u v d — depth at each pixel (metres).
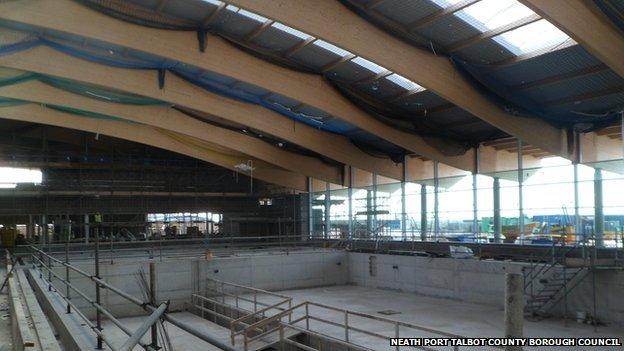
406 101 24.33
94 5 18.00
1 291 12.73
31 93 23.95
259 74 21.78
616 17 15.21
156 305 4.75
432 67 19.69
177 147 33.78
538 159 24.67
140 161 38.69
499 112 21.86
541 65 19.22
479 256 23.73
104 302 23.27
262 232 41.56
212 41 20.59
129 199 37.56
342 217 36.88
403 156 32.25
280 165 34.31
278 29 19.75
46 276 16.70
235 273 27.02
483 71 20.28
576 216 22.78
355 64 21.73
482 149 27.70
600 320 17.70
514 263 20.86
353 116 24.72
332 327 17.58
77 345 6.52
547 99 21.72
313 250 31.27
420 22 17.89
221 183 40.53
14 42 19.61
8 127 35.78
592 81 19.66
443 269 24.20
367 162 32.12
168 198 38.84
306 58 21.97
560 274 18.75
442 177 29.72
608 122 21.61
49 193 34.25
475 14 17.25
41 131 36.72
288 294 26.38
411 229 31.58
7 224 37.34
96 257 8.09
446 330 16.83
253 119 27.69
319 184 39.28
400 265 26.86
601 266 17.39
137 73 23.03
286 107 27.64
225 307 22.31
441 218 29.61
